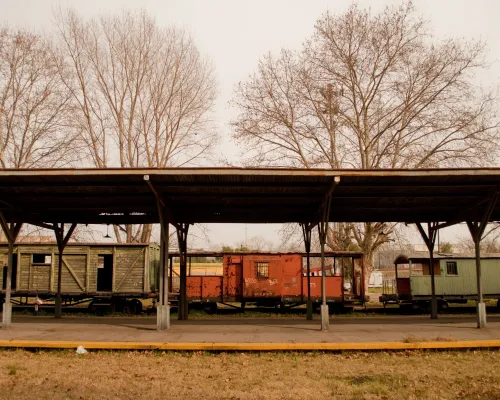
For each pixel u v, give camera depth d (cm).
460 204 1442
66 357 1000
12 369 869
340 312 2236
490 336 1163
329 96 2927
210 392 732
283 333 1228
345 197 1333
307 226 1650
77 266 2167
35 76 3091
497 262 2348
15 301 2233
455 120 2798
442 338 1118
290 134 3056
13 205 1375
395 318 1719
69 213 1573
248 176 1130
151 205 1434
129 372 865
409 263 2344
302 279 2200
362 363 942
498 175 1117
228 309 2306
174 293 2186
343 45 2894
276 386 766
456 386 761
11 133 3091
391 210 1537
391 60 2834
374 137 2931
